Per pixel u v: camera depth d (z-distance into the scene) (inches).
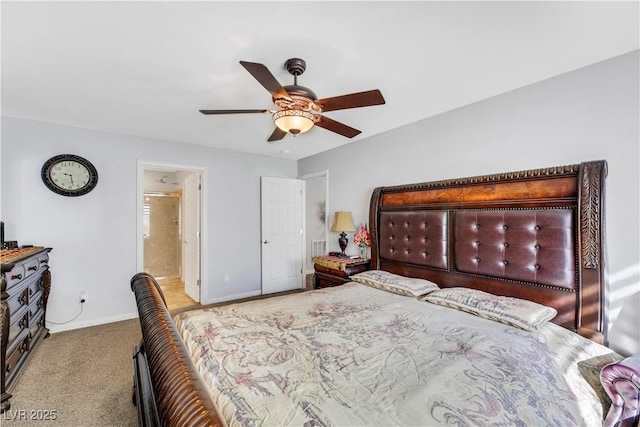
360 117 115.1
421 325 71.0
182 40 64.2
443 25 59.6
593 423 49.3
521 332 66.7
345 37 63.2
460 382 46.6
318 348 58.0
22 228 116.0
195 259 171.6
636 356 55.1
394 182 129.7
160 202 224.8
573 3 53.3
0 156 112.2
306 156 188.4
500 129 94.0
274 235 186.2
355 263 131.6
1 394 74.2
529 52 70.1
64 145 123.6
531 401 44.5
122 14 55.7
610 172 73.3
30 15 55.6
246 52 68.8
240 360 52.3
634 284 69.8
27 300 95.7
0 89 89.1
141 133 136.4
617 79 72.2
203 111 73.0
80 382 86.1
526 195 85.5
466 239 98.3
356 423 36.7
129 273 138.9
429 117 114.7
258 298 174.4
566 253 76.7
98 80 83.0
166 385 29.1
